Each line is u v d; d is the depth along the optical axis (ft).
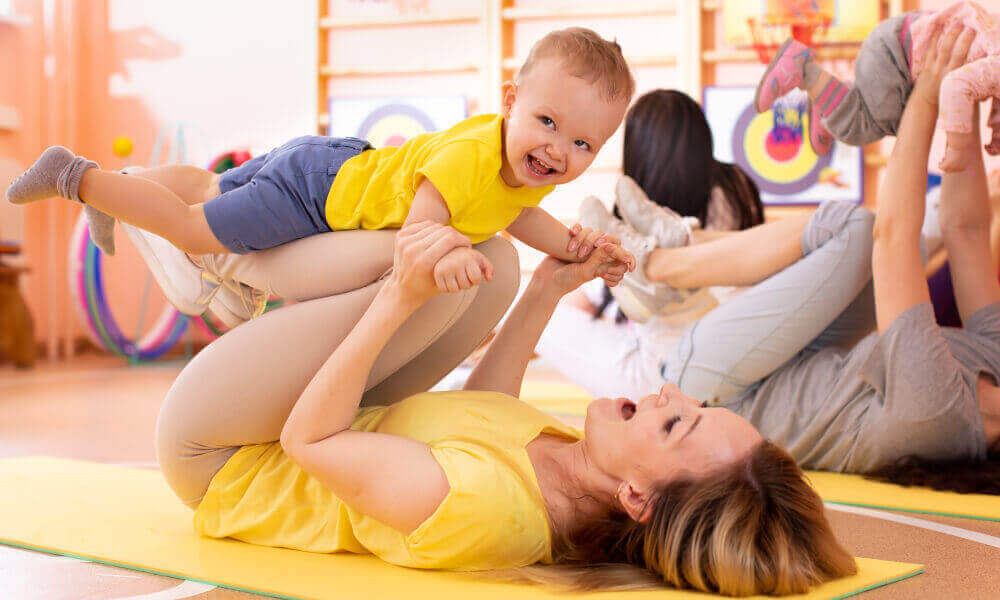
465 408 4.00
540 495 3.76
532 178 3.88
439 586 3.52
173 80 17.31
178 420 4.18
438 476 3.60
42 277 16.85
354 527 3.91
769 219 14.49
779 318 6.07
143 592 3.53
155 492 5.28
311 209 4.18
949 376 5.63
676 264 6.68
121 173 4.41
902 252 5.79
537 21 15.69
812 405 6.13
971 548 4.27
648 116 7.30
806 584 3.41
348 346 3.75
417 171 3.87
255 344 4.09
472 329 4.68
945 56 5.87
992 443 5.81
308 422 3.76
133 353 15.65
